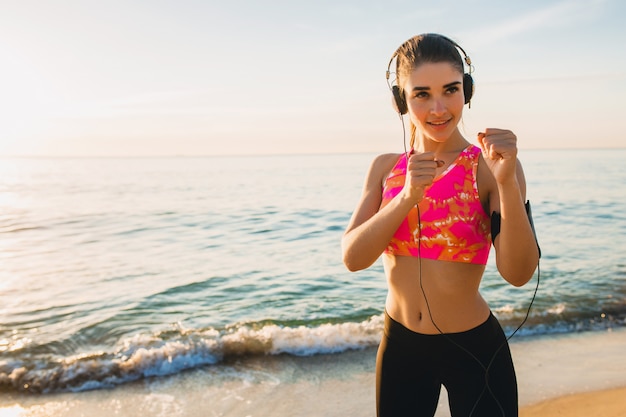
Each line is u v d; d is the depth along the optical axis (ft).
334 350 18.37
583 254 34.14
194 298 25.53
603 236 40.86
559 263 31.53
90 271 31.37
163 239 43.39
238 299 25.27
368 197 6.74
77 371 16.75
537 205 61.05
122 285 28.07
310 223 51.62
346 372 16.46
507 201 5.16
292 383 15.67
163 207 66.28
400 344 6.44
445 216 6.08
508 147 4.92
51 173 183.73
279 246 39.70
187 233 46.47
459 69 5.81
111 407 14.47
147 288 27.37
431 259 6.17
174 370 16.87
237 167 244.83
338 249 38.11
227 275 30.04
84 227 50.29
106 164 339.16
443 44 5.79
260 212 60.13
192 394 15.10
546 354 17.58
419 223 6.16
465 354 6.11
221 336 19.97
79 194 88.53
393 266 6.48
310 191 90.58
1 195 86.84
